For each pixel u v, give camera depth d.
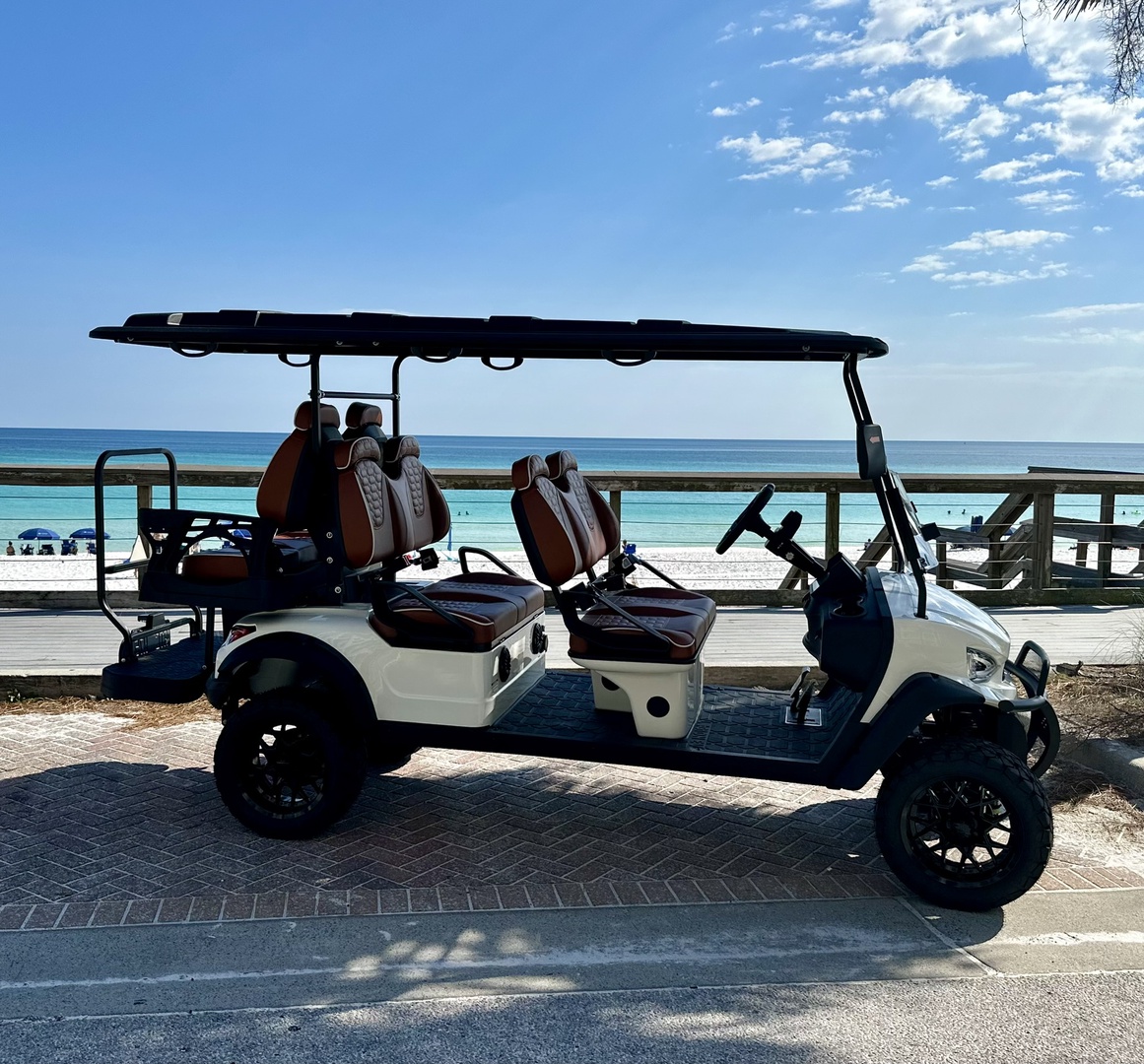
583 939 2.94
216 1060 2.30
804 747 3.46
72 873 3.31
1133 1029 2.47
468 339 3.38
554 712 3.83
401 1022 2.47
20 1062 2.28
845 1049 2.37
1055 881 3.40
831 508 7.51
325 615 3.68
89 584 9.56
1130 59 5.07
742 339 3.33
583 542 3.92
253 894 3.19
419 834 3.73
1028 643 3.73
